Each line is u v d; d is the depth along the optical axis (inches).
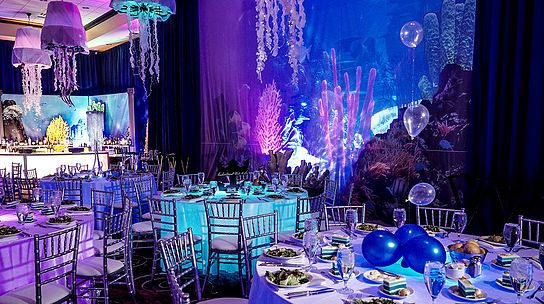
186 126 386.0
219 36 356.8
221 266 184.5
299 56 294.7
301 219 194.5
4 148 468.8
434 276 66.1
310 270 91.0
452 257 92.7
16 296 109.3
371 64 261.9
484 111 210.2
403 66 246.1
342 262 75.3
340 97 279.0
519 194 192.2
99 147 518.9
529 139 191.8
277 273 85.6
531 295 74.7
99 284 166.2
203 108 372.2
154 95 429.4
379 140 258.8
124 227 150.6
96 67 546.3
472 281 82.8
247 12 335.9
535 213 184.5
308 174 297.4
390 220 253.8
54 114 526.0
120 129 526.3
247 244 165.3
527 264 67.1
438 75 230.2
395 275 80.7
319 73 289.6
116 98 527.5
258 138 333.4
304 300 74.5
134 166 368.5
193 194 193.0
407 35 202.7
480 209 207.8
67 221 137.6
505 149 202.2
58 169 324.5
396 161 250.8
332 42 281.1
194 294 161.9
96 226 251.1
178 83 395.2
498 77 203.0
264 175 270.7
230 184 210.2
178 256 111.5
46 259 107.9
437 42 230.1
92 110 541.0
